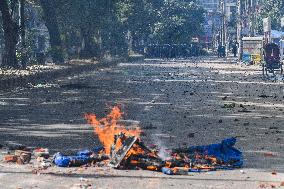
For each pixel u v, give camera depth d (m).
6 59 93.94
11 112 44.06
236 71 116.25
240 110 45.94
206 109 46.72
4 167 22.67
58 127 35.34
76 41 150.25
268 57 96.62
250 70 120.69
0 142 29.28
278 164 23.72
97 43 157.00
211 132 33.41
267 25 140.62
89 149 26.91
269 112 44.97
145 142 29.22
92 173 21.61
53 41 120.31
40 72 83.69
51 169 22.34
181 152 24.91
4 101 53.22
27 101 53.34
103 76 97.06
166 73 107.19
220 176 21.31
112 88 70.25
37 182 20.16
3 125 36.25
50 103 51.44
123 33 184.75
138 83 79.81
